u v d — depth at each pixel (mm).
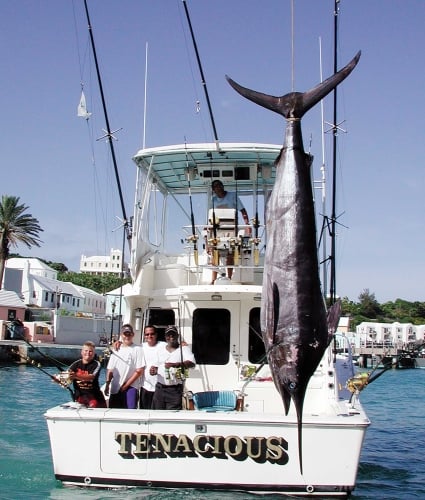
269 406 7480
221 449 6238
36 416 13555
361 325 66125
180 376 7066
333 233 8648
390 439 12484
